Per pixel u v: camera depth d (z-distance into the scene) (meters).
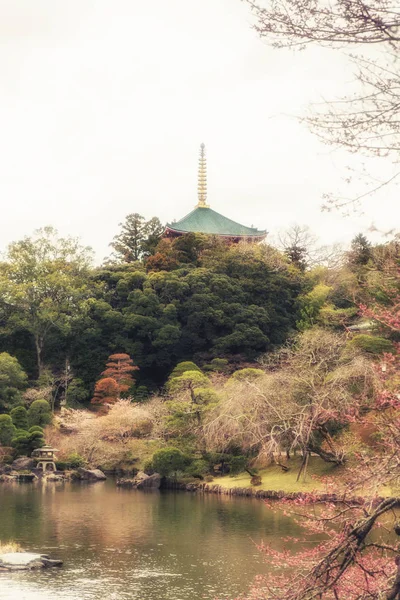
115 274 85.50
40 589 20.17
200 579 21.45
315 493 10.92
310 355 42.69
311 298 78.12
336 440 36.38
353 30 6.53
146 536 28.30
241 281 82.38
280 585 11.13
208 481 45.97
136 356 78.19
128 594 19.70
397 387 8.92
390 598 7.81
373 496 8.38
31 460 55.28
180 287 80.00
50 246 84.31
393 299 9.44
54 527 30.36
